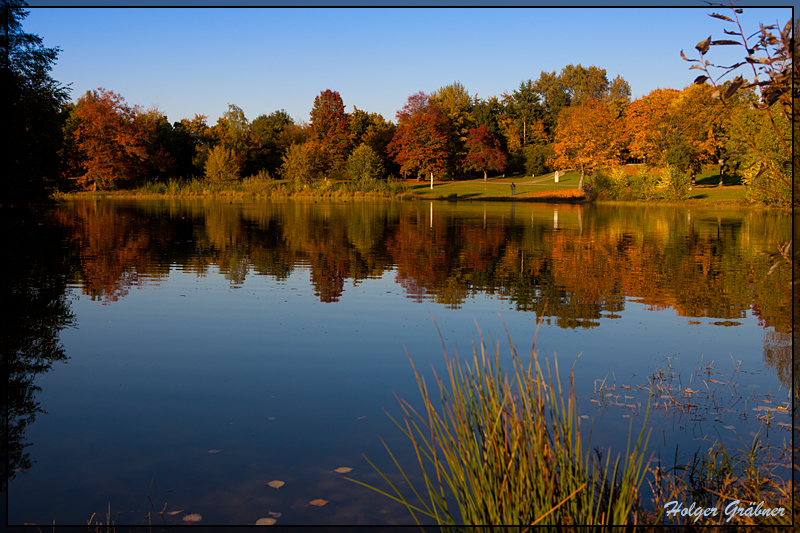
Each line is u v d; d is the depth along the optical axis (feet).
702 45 8.76
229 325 27.09
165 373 20.04
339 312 29.96
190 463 13.20
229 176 207.51
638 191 155.43
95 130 194.90
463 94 299.79
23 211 97.35
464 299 33.30
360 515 10.92
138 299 33.17
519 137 282.15
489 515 8.21
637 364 20.72
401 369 20.44
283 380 19.22
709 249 57.41
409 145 232.32
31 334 25.29
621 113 280.72
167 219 95.96
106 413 16.30
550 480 8.19
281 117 321.73
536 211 125.18
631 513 9.99
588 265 46.73
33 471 12.80
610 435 14.29
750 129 58.65
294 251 55.72
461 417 8.71
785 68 8.21
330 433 14.84
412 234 72.90
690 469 12.19
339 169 255.29
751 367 20.35
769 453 13.01
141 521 10.77
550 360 21.22
